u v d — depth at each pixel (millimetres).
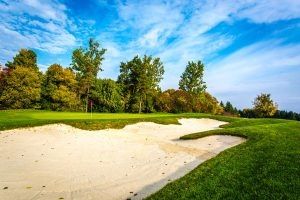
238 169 11094
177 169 13328
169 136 23219
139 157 15758
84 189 10586
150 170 13180
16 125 21766
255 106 59781
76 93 68625
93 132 22547
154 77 74375
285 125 25391
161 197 8805
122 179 11820
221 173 10664
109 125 24984
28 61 66938
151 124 27469
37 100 62594
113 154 16297
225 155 14000
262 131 20297
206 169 11562
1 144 17281
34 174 12125
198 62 81750
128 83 73750
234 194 8516
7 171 12398
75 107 66250
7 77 59750
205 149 17766
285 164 11414
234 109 135625
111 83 69688
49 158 14859
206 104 78625
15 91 57812
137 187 10836
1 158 14461
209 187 9203
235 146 16500
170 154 16406
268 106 58281
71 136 20594
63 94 62844
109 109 69562
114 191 10398
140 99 72062
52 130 21750
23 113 34312
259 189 8797
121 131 24000
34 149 16609
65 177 11898
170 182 10516
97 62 67438
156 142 19984
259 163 11820
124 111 73062
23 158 14625
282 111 106188
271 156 12836
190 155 16125
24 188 10469
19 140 18516
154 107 75375
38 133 20656
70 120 24484
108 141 19797
